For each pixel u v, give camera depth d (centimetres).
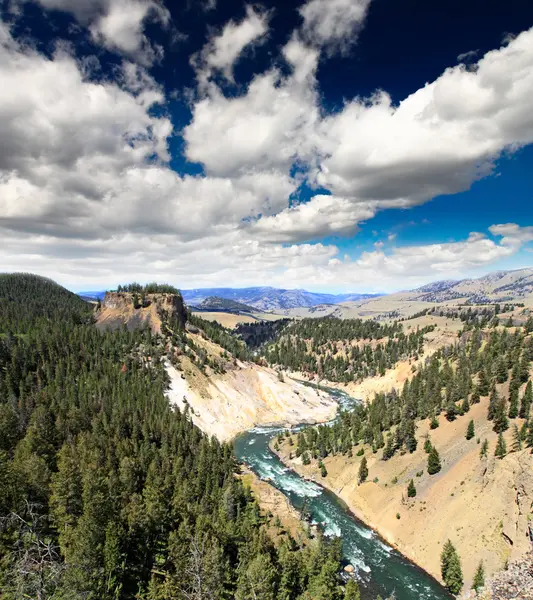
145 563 6200
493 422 10125
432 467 9650
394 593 6919
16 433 9706
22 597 3056
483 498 8075
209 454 11250
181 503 7506
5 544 4253
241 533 7262
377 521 9400
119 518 6406
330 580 6488
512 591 6056
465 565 7200
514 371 11650
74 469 6962
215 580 5347
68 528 5750
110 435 11250
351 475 11400
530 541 6600
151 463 9406
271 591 5797
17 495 5922
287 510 9881
